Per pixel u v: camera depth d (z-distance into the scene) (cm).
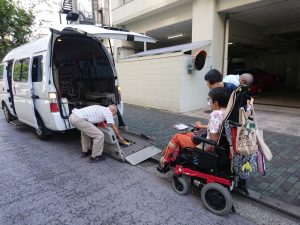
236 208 280
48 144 510
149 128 593
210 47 824
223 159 271
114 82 531
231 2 773
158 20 1078
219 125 266
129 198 301
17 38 1204
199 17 851
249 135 247
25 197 304
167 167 326
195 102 823
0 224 253
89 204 289
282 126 591
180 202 292
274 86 1436
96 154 408
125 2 1242
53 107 436
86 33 397
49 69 436
